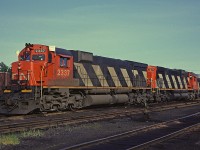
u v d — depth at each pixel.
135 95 30.77
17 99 18.88
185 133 12.91
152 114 21.88
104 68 27.00
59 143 10.88
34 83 19.70
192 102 38.44
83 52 24.41
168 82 38.88
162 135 12.59
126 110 23.72
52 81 20.48
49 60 20.39
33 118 17.47
